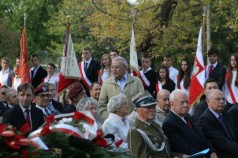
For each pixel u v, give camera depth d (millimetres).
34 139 6926
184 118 12086
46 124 7586
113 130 11828
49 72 21484
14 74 24297
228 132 12836
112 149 7676
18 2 49594
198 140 11953
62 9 41094
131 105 14430
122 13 30500
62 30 40875
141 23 29859
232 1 29875
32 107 12719
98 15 31203
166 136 11703
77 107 12484
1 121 12445
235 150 12461
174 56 35000
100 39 34281
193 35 32562
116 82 14555
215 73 18609
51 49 43438
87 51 20141
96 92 15031
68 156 7051
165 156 11148
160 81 19984
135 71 20266
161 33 30062
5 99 15422
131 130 10992
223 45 45156
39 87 13711
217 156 12594
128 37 30484
